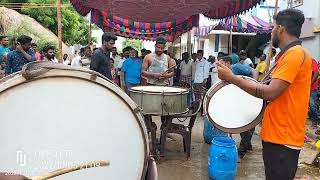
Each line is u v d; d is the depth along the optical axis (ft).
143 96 16.15
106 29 33.17
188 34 41.47
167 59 20.31
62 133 5.90
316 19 29.07
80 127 5.97
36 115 5.75
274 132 8.20
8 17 52.80
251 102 11.25
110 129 6.11
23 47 18.12
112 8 21.66
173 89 17.48
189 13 22.86
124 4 20.48
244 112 11.35
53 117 5.83
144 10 21.84
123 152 6.22
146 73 19.84
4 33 51.42
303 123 8.24
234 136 22.74
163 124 17.67
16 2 66.49
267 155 8.45
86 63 25.71
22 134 5.73
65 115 5.88
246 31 43.50
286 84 7.69
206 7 20.95
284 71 7.70
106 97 6.02
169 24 30.83
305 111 8.22
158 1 19.61
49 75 5.70
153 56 20.12
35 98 5.71
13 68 18.03
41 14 65.41
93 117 6.01
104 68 17.49
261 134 8.64
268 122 8.36
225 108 11.52
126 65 26.40
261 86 7.83
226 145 14.46
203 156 18.31
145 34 36.04
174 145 20.26
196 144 20.66
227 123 11.49
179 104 16.39
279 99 8.11
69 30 70.74
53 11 66.54
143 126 6.26
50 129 5.84
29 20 56.80
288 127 8.07
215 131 20.08
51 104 5.79
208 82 34.04
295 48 7.88
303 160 17.89
